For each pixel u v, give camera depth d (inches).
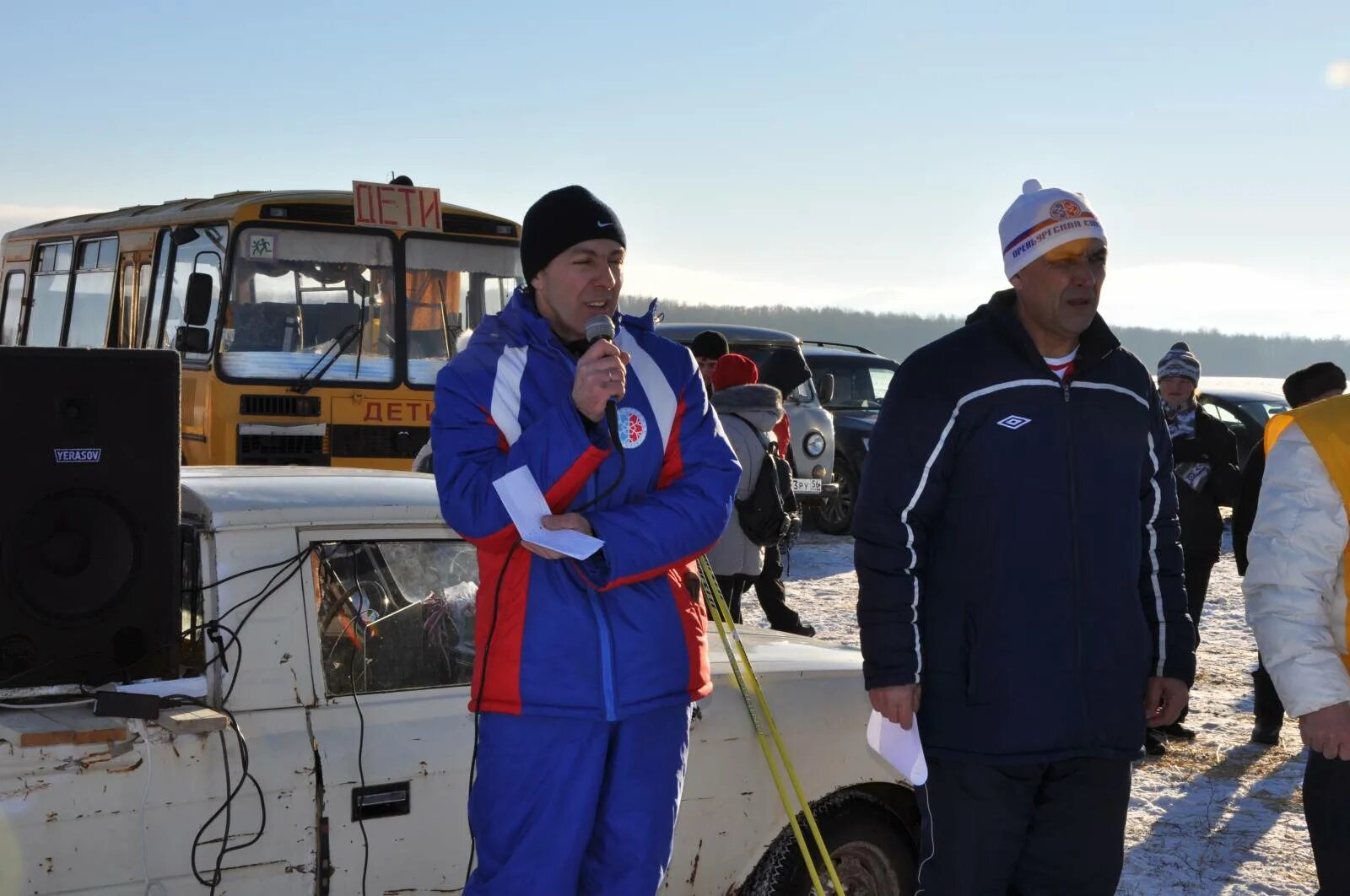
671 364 116.3
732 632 157.6
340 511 144.7
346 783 133.9
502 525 106.0
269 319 413.7
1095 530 131.2
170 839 125.2
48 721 126.0
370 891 134.9
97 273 509.0
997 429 130.4
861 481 136.0
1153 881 208.2
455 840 139.4
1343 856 134.0
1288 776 266.4
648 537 107.7
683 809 151.8
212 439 406.0
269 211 413.4
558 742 108.3
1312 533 132.6
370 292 426.3
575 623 108.3
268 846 130.0
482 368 111.6
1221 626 443.2
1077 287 129.8
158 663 134.9
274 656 135.3
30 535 129.8
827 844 164.4
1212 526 288.8
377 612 143.6
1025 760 128.4
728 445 117.5
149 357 133.9
